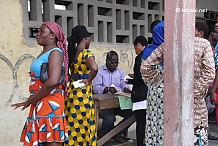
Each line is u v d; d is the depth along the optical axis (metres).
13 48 4.16
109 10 5.23
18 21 4.19
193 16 2.32
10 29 4.12
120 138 4.66
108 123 4.30
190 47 2.33
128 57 5.46
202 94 2.87
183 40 2.28
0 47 4.04
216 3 6.97
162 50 2.97
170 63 2.35
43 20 4.58
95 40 5.02
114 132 4.18
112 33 5.23
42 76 2.71
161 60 3.03
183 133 2.35
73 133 3.43
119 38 5.57
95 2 4.97
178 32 2.29
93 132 3.57
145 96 3.91
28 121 2.79
